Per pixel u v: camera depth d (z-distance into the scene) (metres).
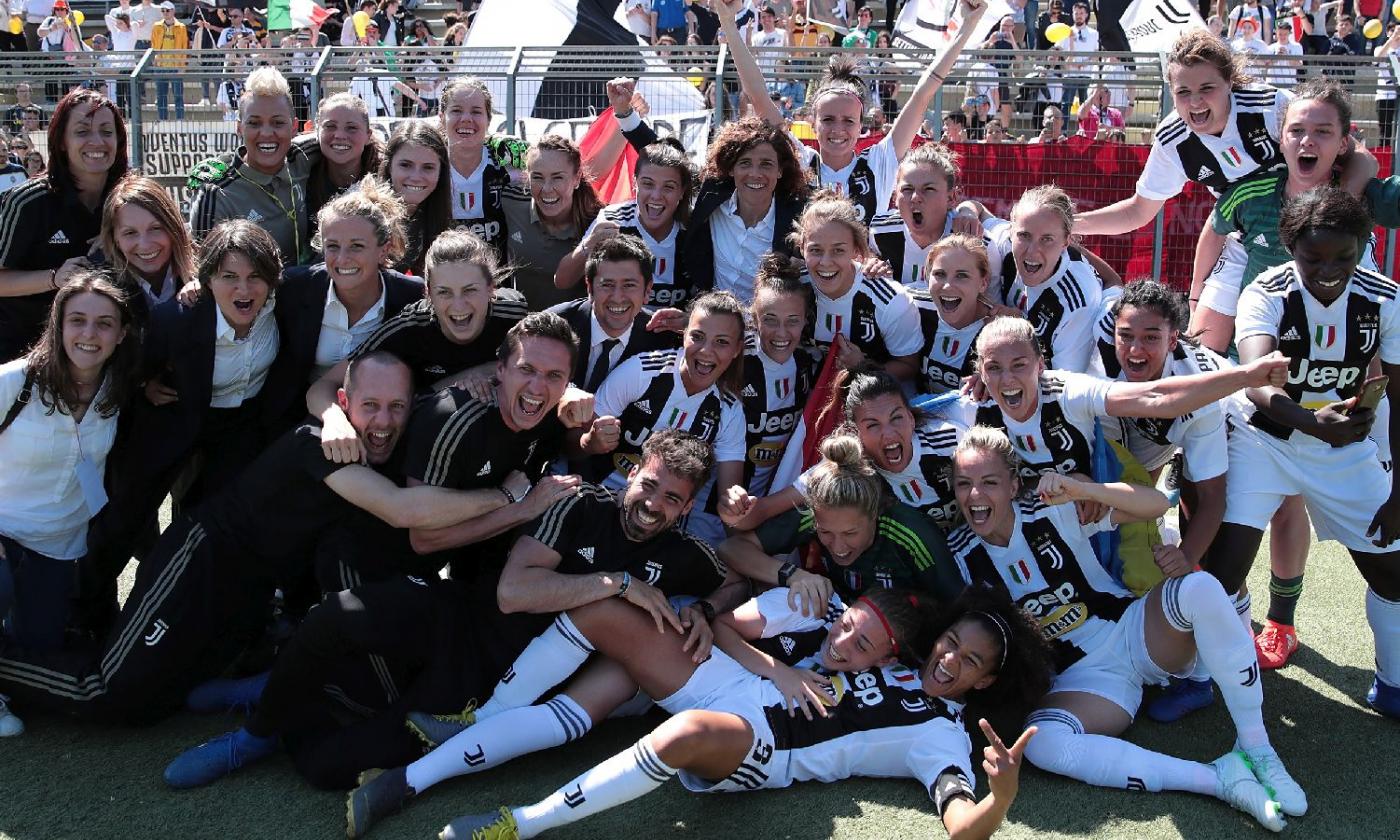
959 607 3.48
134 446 3.86
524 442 3.65
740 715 3.23
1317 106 4.36
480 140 5.13
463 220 5.17
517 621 3.49
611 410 4.07
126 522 3.93
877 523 3.65
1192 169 4.98
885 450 3.76
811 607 3.54
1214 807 3.24
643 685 3.44
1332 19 14.05
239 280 3.68
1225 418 3.85
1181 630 3.45
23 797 3.25
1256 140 4.75
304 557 3.66
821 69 9.11
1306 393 3.83
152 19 14.17
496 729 3.29
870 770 3.36
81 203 4.42
